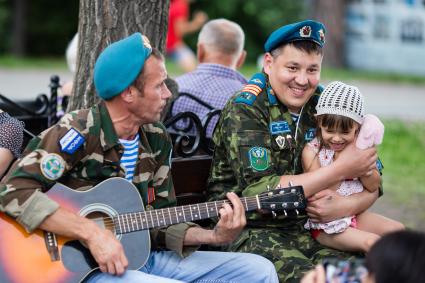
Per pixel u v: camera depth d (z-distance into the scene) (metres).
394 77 30.77
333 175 6.55
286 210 6.25
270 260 6.58
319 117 6.71
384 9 33.12
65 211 5.74
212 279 6.33
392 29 33.12
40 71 29.39
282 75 6.76
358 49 33.91
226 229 6.05
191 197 7.27
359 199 6.80
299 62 6.71
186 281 6.33
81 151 5.91
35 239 5.77
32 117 9.04
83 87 7.79
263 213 6.75
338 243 6.78
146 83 5.97
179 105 8.89
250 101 6.78
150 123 6.15
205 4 39.94
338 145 6.69
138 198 6.04
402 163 15.12
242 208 6.02
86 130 5.93
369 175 6.77
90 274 5.87
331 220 6.75
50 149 5.83
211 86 8.95
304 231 7.02
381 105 23.12
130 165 6.16
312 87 6.83
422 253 3.90
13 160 6.47
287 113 6.92
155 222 6.05
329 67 33.81
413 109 22.45
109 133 5.98
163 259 6.37
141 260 6.07
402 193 12.75
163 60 6.18
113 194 5.98
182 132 8.32
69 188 5.90
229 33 9.15
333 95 6.62
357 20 33.81
